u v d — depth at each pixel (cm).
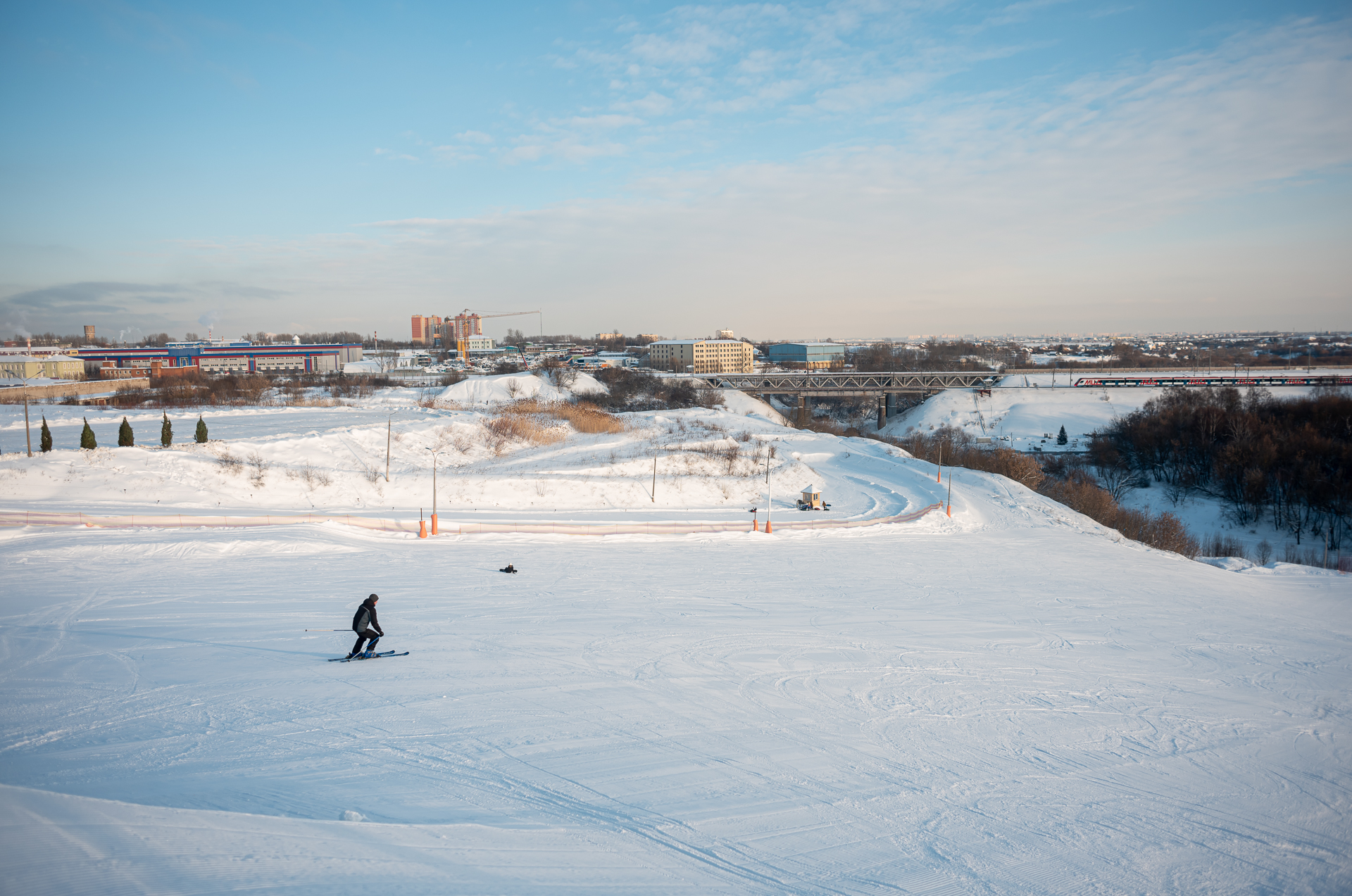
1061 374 19250
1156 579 4325
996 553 4841
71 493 4888
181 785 1526
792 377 17538
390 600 3195
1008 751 1941
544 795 1567
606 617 3066
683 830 1449
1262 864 1473
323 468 6034
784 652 2677
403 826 1353
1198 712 2288
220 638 2597
